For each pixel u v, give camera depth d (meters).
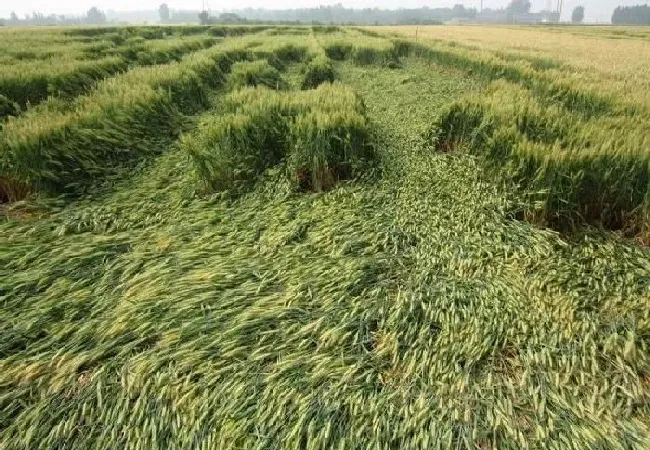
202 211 4.59
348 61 17.67
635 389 2.45
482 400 2.42
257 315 3.03
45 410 2.37
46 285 3.38
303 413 2.33
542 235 3.89
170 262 3.68
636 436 2.21
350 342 2.86
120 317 2.98
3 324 2.96
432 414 2.34
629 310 3.03
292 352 2.78
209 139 5.34
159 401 2.42
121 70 11.48
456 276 3.47
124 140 6.00
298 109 5.90
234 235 4.12
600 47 19.25
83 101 6.83
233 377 2.57
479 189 4.76
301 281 3.42
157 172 5.66
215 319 3.01
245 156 5.26
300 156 5.15
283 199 4.77
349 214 4.42
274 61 15.32
